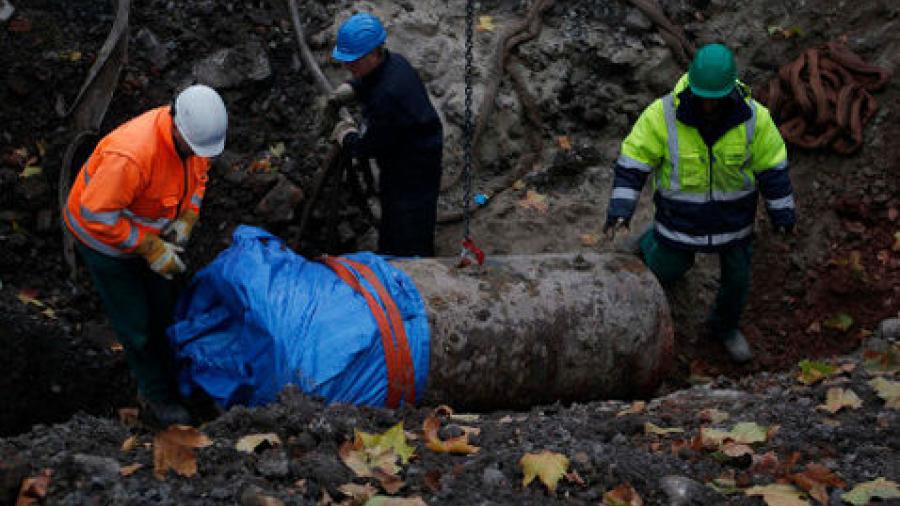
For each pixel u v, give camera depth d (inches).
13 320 222.2
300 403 159.3
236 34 259.4
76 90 247.1
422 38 267.1
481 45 270.1
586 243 257.3
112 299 186.1
